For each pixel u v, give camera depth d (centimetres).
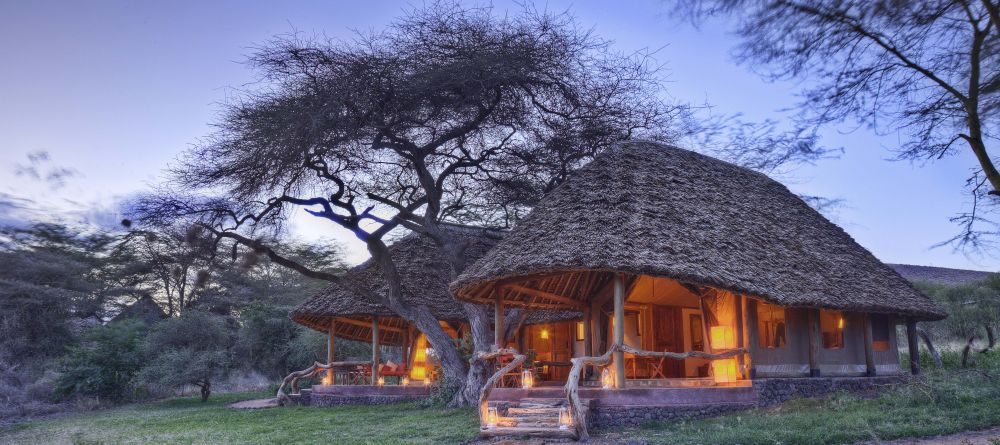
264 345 3512
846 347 1780
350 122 1872
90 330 2973
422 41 1964
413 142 2083
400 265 2356
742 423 1215
